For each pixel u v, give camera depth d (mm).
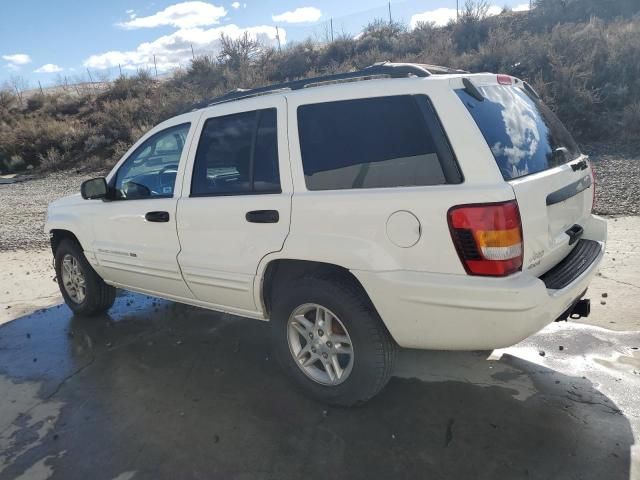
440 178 2865
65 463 3051
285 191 3395
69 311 5656
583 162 3705
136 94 28906
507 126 3117
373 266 2992
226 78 26953
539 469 2775
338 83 3396
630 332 4215
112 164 21109
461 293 2777
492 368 3832
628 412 3211
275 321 3568
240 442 3143
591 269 3227
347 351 3338
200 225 3836
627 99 14141
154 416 3479
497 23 22062
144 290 4680
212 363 4199
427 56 19828
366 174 3098
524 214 2777
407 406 3408
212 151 3855
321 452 3008
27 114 29109
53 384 4008
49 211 5438
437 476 2766
